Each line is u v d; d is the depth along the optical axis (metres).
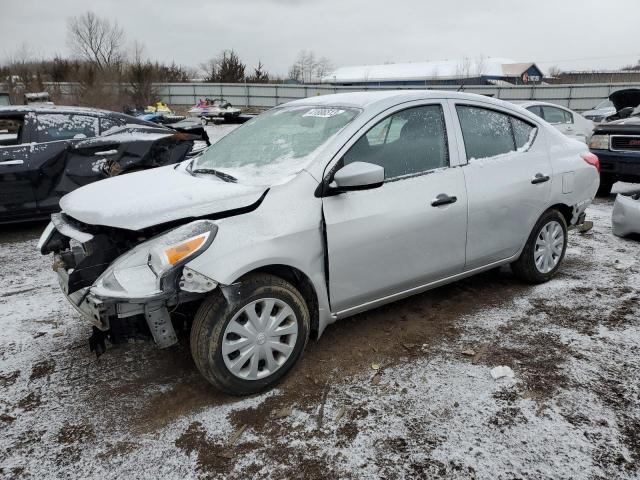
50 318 3.77
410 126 3.29
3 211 5.70
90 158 6.07
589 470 2.23
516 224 3.83
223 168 3.25
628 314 3.71
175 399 2.78
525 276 4.18
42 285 4.44
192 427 2.54
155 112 23.98
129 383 2.93
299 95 34.91
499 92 31.36
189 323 2.81
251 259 2.55
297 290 2.81
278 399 2.76
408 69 68.62
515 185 3.73
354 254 2.96
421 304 3.94
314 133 3.18
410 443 2.41
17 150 5.72
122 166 6.18
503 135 3.83
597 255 5.06
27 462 2.32
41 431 2.53
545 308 3.83
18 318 3.77
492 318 3.68
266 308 2.70
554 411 2.62
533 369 3.01
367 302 3.17
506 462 2.29
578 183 4.23
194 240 2.44
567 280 4.38
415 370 3.02
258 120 3.85
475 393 2.79
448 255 3.44
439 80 62.69
